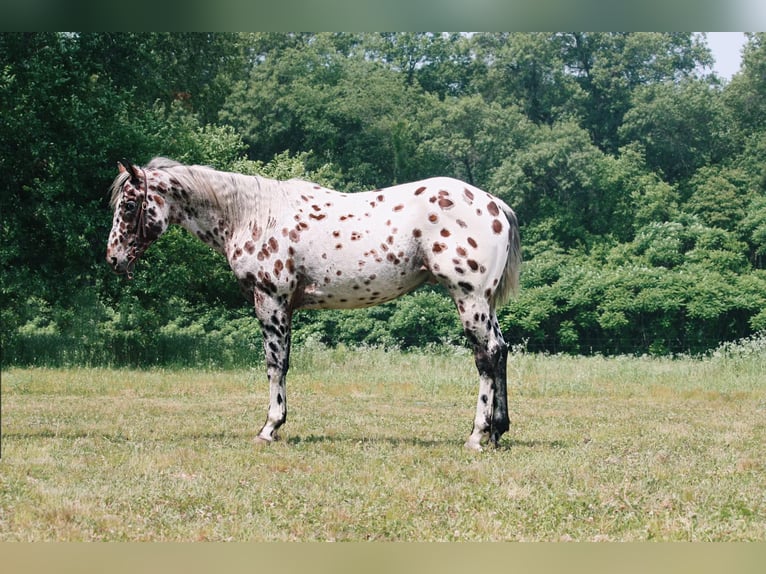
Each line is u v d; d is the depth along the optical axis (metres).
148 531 6.20
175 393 15.37
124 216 9.65
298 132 44.66
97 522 6.36
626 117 43.72
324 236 9.30
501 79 47.19
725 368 19.23
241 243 9.53
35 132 22.17
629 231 40.41
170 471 8.02
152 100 32.41
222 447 9.28
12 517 6.50
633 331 36.25
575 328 36.75
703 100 42.97
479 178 42.75
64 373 18.92
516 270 9.40
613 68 45.81
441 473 7.93
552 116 46.31
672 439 10.07
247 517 6.50
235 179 9.62
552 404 13.94
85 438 9.95
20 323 25.27
